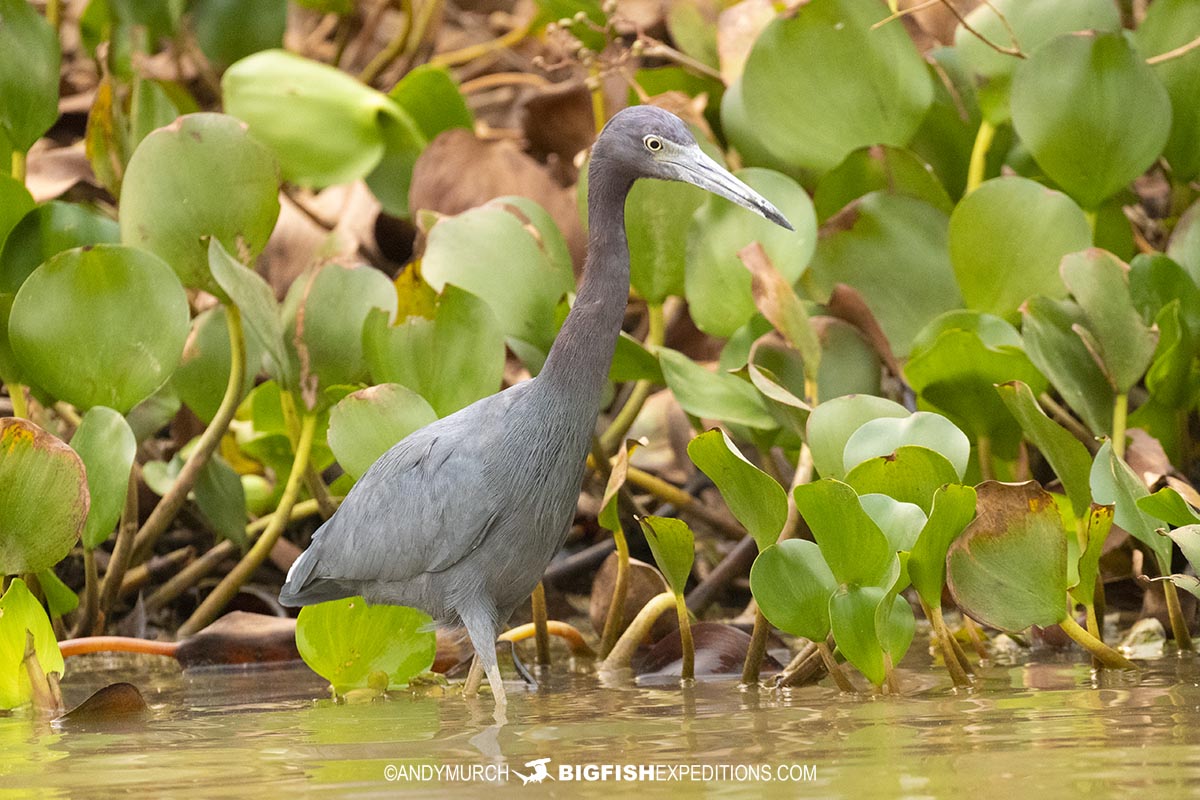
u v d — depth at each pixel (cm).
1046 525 846
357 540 931
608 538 1389
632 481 1259
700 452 855
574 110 1548
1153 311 1082
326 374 1116
